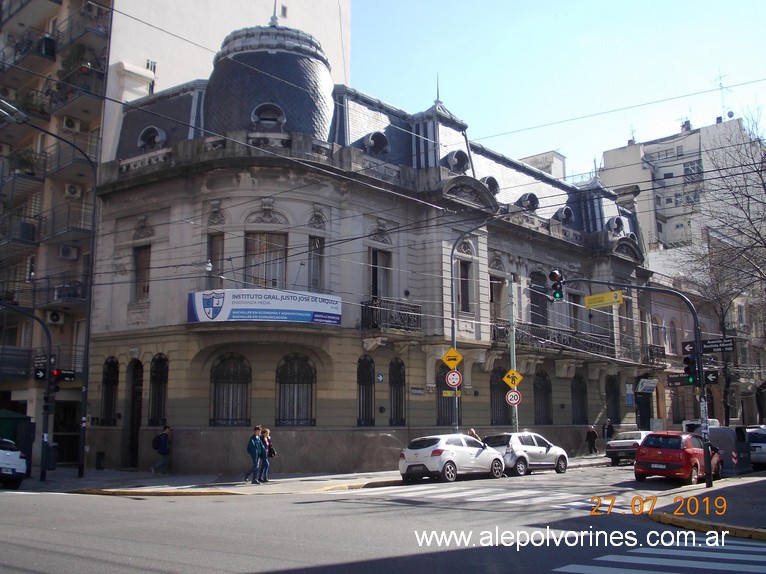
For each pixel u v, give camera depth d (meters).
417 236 30.42
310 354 26.94
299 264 26.41
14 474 21.70
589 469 30.62
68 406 32.94
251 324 24.97
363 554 10.38
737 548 11.62
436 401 30.48
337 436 26.52
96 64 32.84
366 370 28.31
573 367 38.78
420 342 29.42
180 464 25.56
